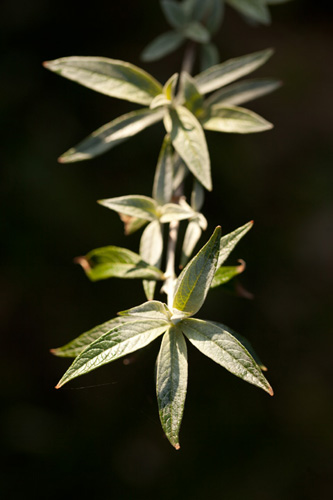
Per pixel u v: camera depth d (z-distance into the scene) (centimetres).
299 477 354
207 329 81
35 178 383
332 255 430
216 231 79
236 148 450
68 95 419
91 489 349
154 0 454
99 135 122
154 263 105
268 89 129
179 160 124
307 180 457
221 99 129
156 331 80
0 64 410
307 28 538
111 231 385
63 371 375
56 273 382
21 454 353
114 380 372
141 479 354
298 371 396
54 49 425
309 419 377
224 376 387
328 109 490
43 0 421
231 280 113
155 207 107
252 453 363
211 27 168
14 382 369
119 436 364
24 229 379
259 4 161
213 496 347
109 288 383
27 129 397
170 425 77
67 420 366
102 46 440
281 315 410
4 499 338
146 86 118
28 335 378
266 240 429
